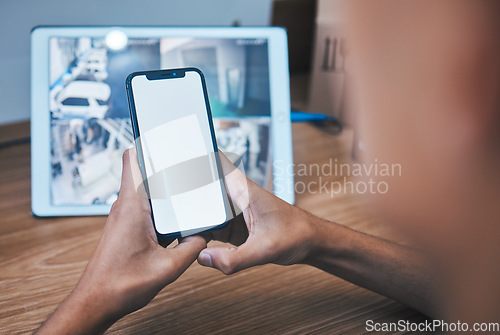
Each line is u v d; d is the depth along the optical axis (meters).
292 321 0.52
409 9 0.33
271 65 0.77
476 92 0.33
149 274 0.41
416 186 0.41
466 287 0.48
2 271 0.59
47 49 0.73
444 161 0.38
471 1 0.32
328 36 0.97
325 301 0.56
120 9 0.89
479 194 0.40
